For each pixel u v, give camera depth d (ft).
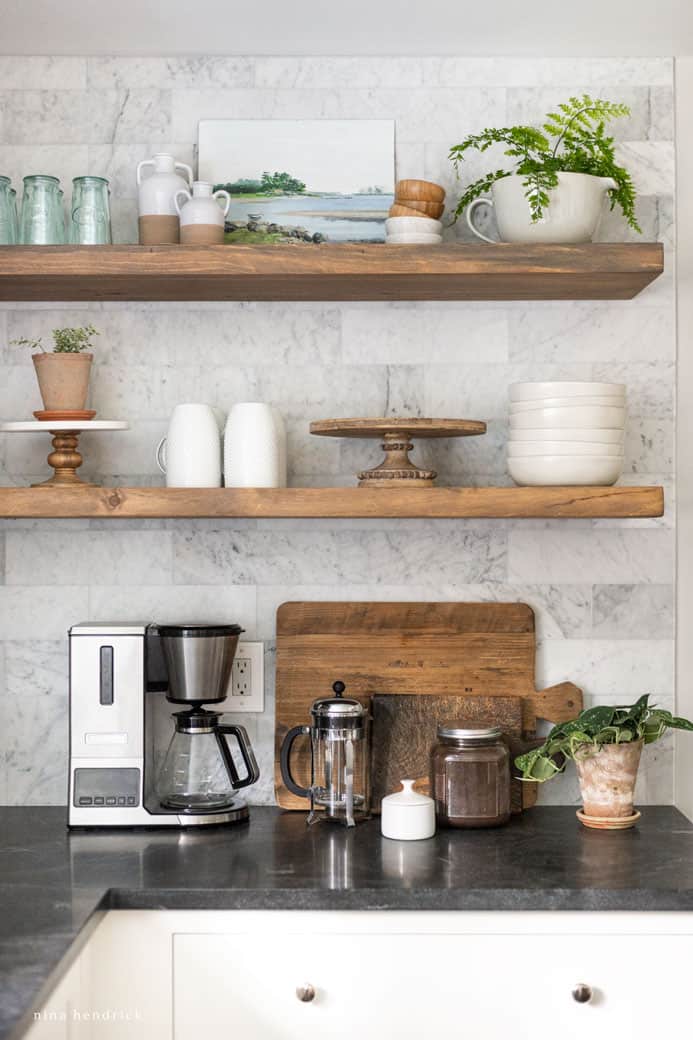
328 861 6.68
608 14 7.43
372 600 8.13
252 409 7.57
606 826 7.37
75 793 7.41
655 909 6.15
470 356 8.16
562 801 8.05
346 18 7.48
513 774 7.88
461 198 8.11
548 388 7.32
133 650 7.43
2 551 8.12
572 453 7.29
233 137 8.08
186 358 8.17
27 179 7.55
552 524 8.14
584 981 6.21
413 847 6.99
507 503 7.29
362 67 8.13
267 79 8.12
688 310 7.80
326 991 6.22
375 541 8.15
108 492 7.33
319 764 7.63
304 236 8.05
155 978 6.18
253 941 6.20
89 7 7.30
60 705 8.13
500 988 6.21
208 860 6.72
